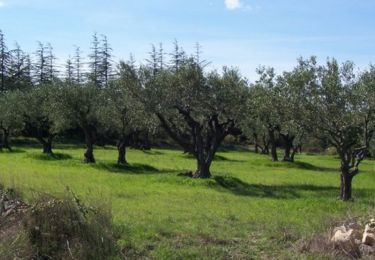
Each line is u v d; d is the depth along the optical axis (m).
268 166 44.53
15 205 10.74
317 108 21.45
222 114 29.80
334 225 11.96
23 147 63.06
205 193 23.23
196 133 30.06
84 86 39.91
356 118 21.23
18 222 9.83
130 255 9.82
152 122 33.81
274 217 15.62
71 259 8.93
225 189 25.53
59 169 32.66
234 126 30.17
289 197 22.95
